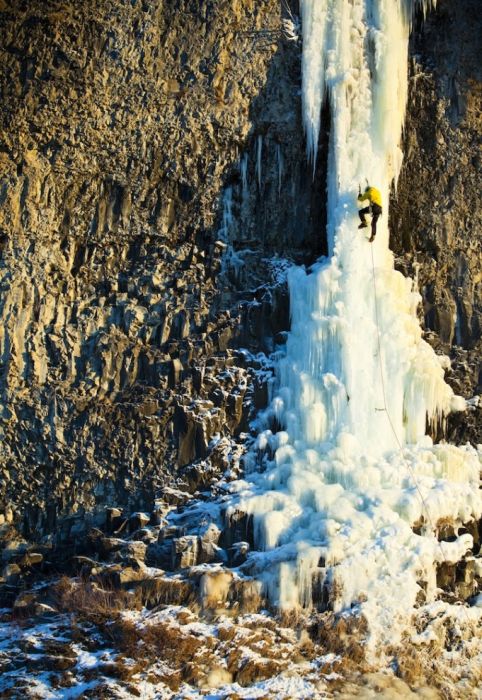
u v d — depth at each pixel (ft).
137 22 78.89
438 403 72.95
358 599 61.26
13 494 72.84
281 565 62.18
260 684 55.98
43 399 73.97
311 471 68.44
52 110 77.10
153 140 78.13
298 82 79.51
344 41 79.15
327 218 77.66
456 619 61.67
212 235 78.23
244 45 79.46
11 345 74.28
